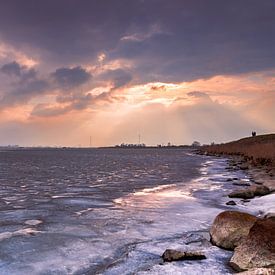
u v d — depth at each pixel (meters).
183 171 44.62
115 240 11.91
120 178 35.34
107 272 8.95
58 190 25.59
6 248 11.05
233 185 27.62
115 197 21.73
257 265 8.20
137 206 18.28
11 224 14.24
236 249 8.95
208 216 15.56
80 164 63.44
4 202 19.89
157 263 9.43
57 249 10.95
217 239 10.77
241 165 50.25
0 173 42.38
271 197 18.92
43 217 15.62
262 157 49.34
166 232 12.88
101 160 81.38
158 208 17.67
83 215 16.03
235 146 113.94
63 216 15.80
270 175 32.97
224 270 8.49
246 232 10.35
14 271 9.19
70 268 9.41
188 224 14.09
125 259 9.85
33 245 11.37
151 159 86.38
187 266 8.78
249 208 17.06
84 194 23.27
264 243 8.48
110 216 15.75
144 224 14.15
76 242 11.70
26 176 38.19
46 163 67.12
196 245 11.02
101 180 33.31
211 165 57.41
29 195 22.83
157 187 27.12
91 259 10.09
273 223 9.06
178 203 19.12
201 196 21.72
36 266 9.54
